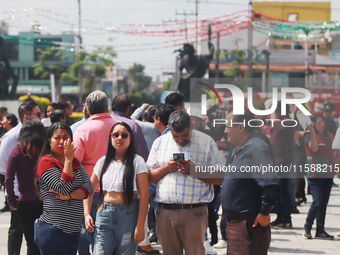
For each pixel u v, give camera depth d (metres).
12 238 7.13
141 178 5.74
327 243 8.95
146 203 5.72
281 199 10.30
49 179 5.48
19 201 6.56
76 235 5.79
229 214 5.43
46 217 5.59
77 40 85.00
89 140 6.59
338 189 16.39
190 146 5.68
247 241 5.30
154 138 8.55
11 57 87.56
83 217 6.27
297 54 72.69
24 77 88.12
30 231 6.58
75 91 86.94
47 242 5.54
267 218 5.13
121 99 7.69
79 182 5.65
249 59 57.59
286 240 9.20
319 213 9.30
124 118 7.34
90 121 6.77
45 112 11.11
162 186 5.75
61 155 5.75
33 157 6.49
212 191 5.93
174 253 5.86
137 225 5.69
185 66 30.41
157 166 5.90
